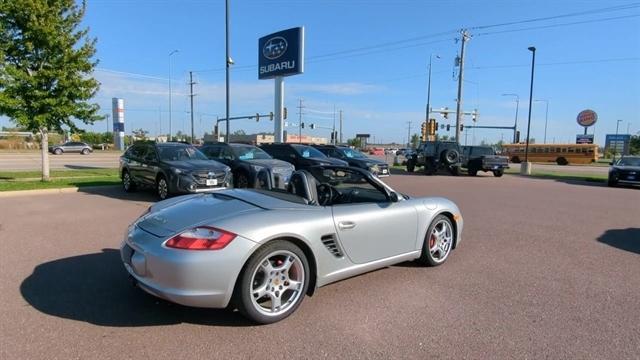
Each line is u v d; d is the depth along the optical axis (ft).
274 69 94.58
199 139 277.44
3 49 42.57
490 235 25.04
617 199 46.39
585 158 167.12
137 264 11.85
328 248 13.65
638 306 14.24
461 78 120.37
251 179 40.93
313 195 14.71
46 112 44.75
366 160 65.92
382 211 15.47
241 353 10.54
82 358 10.10
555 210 36.14
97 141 272.31
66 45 44.70
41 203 33.60
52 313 12.50
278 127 94.73
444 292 15.11
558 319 13.06
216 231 11.47
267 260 12.10
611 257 20.52
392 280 16.25
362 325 12.29
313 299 14.14
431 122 128.16
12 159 105.60
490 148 85.51
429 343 11.33
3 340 10.85
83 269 16.58
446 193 48.67
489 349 11.11
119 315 12.44
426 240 17.47
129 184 41.42
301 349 10.83
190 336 11.32
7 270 16.34
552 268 18.43
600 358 10.80
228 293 11.37
